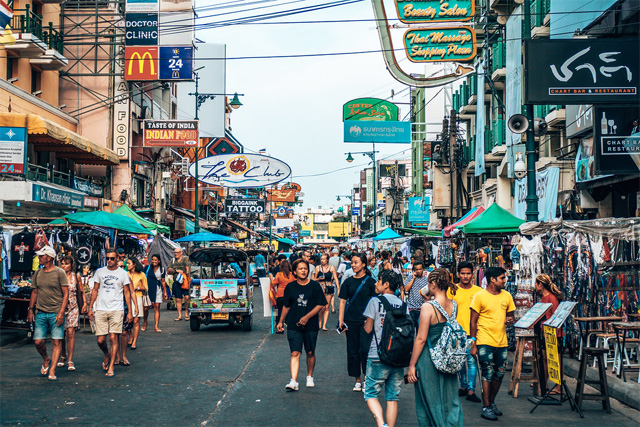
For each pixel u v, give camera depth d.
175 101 44.75
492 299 7.81
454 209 37.28
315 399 8.50
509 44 23.59
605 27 15.62
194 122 31.48
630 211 17.22
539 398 8.61
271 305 15.64
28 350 12.55
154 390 8.97
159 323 18.12
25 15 24.67
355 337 9.07
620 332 10.23
